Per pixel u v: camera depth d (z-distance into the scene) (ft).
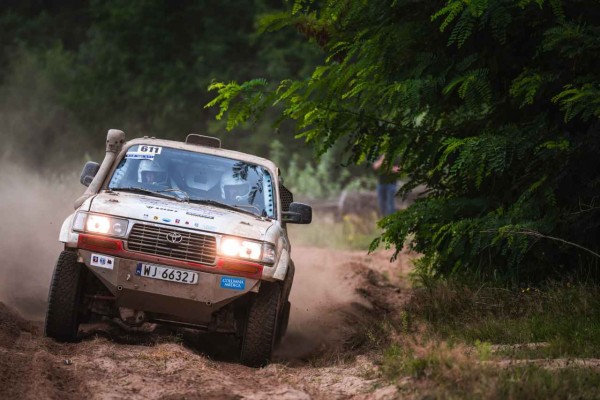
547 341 56.34
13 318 61.21
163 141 68.69
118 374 49.70
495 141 65.72
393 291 95.09
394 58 72.79
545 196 65.82
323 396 48.08
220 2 241.76
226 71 234.58
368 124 74.13
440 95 73.26
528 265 69.87
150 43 242.58
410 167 74.84
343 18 77.10
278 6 236.84
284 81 74.33
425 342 55.83
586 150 64.49
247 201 65.10
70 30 304.09
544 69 70.18
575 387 43.80
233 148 238.89
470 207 71.26
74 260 58.18
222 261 57.41
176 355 54.60
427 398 43.57
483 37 70.95
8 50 294.05
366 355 61.52
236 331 60.39
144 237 57.52
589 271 65.98
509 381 43.68
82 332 62.28
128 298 57.82
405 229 71.61
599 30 64.34
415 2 72.54
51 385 46.21
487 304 66.69
